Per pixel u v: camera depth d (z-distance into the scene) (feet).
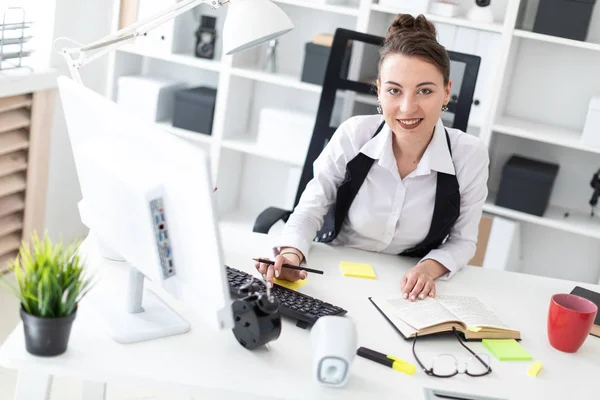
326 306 5.61
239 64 11.47
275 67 11.48
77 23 11.19
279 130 11.37
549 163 11.14
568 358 5.52
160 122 11.92
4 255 10.57
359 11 10.49
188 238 4.44
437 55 6.15
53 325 4.48
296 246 6.48
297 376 4.76
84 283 4.71
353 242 7.27
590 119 10.02
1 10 10.25
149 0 11.17
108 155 4.91
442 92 6.30
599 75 10.80
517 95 11.23
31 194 10.55
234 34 5.82
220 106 11.45
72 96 5.13
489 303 6.28
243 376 4.68
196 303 4.53
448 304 5.94
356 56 8.45
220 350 4.93
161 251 4.65
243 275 5.85
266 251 6.63
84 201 5.46
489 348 5.47
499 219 10.70
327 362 4.62
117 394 8.30
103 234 5.21
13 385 8.27
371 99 8.49
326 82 8.53
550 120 11.16
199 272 4.46
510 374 5.17
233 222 12.07
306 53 10.89
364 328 5.49
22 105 10.03
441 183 6.81
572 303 5.72
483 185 7.00
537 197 10.53
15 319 9.58
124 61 12.00
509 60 10.42
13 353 4.56
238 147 11.50
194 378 4.58
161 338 4.97
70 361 4.56
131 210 4.72
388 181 6.91
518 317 6.09
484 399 4.75
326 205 7.14
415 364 5.11
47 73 10.26
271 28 5.81
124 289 5.50
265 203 12.64
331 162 7.09
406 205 6.89
